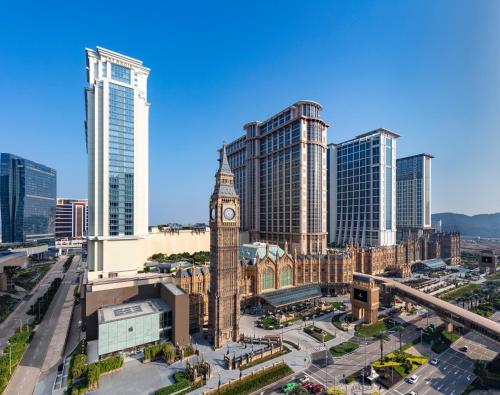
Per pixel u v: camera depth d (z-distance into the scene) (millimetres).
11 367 79312
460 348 95125
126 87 144125
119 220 141375
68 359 84625
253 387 72625
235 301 97938
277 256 142375
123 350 85875
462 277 199750
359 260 197750
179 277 112125
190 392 69688
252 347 92938
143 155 154375
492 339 87438
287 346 94938
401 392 71938
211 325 97250
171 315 94062
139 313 89500
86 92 141750
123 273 141375
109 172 138875
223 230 96875
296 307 133250
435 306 108750
